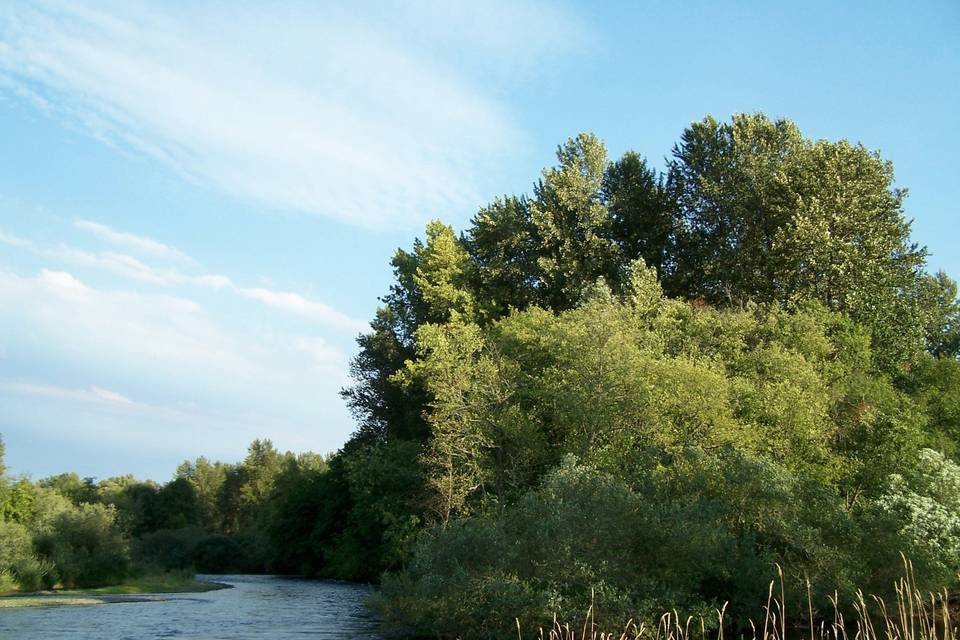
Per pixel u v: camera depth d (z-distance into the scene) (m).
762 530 29.72
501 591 25.69
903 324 49.38
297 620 35.59
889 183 52.22
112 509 64.62
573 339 41.62
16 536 53.22
